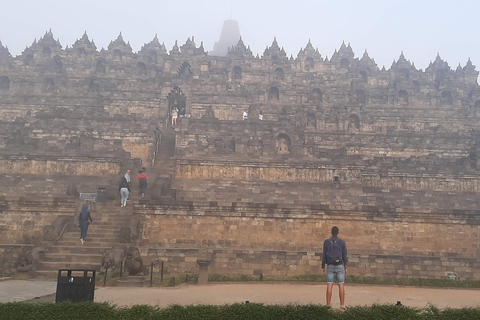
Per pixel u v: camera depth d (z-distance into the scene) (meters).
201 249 31.00
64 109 68.44
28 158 49.28
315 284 26.28
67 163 49.34
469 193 50.41
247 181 49.41
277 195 44.06
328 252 16.70
